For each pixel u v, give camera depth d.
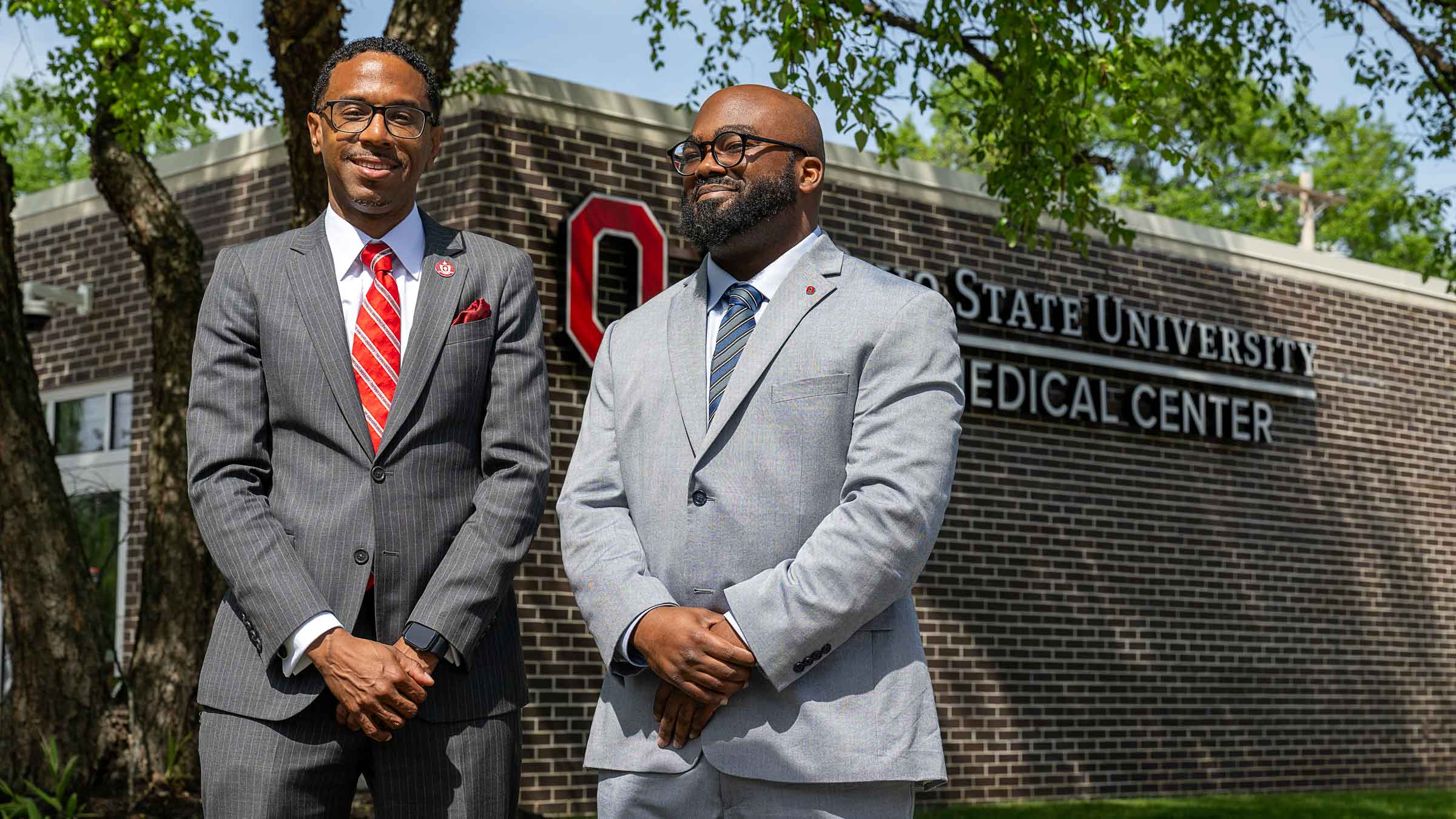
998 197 8.72
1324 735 11.70
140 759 6.89
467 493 2.96
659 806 2.83
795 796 2.77
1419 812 9.48
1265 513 11.61
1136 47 8.23
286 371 2.89
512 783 2.97
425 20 6.83
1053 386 10.51
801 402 2.89
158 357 7.45
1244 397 11.62
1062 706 10.27
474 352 2.96
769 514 2.85
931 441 2.82
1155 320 11.12
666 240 8.91
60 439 10.56
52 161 24.44
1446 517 12.78
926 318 2.93
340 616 2.79
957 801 9.66
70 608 6.81
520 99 8.45
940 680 9.72
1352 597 12.06
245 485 2.85
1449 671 12.58
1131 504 10.84
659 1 9.52
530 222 8.41
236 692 2.82
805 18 6.69
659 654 2.75
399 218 3.04
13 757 6.71
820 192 3.15
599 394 3.21
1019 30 7.61
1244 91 22.38
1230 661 11.23
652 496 2.96
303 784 2.82
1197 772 10.90
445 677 2.86
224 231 9.80
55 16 7.18
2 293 6.80
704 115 3.08
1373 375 12.48
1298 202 27.84
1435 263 11.52
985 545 10.05
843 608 2.70
